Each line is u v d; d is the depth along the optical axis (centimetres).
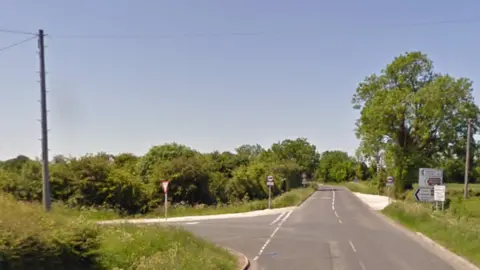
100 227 1523
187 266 1334
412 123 5806
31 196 3612
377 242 2406
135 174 5538
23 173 3703
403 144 5966
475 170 6078
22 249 996
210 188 5584
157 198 4809
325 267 1712
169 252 1408
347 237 2630
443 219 2723
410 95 5722
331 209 4969
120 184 4166
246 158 8212
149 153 5906
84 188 3928
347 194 8562
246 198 6081
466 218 2848
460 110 5734
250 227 3225
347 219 3803
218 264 1525
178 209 4472
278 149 14075
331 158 17875
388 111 5769
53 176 3819
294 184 10512
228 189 6022
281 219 3859
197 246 1744
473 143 5884
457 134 5862
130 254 1385
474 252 1891
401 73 6138
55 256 1085
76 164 3975
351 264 1772
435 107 5672
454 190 5981
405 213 3388
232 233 2883
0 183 3462
